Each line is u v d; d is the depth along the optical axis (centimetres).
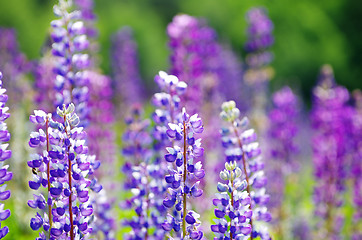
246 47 1582
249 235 496
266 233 540
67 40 741
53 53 737
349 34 4638
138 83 2253
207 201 764
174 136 478
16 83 1237
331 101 1144
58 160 469
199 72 1002
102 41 4591
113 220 684
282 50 4456
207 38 1290
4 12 4894
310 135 1798
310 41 4547
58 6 751
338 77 4444
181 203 483
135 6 6750
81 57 748
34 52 4650
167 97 606
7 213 443
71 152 455
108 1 6338
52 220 487
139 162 673
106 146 931
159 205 588
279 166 1191
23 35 4775
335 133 1066
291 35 4575
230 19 5222
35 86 879
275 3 4753
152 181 596
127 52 2109
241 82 2030
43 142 469
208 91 1170
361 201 1002
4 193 443
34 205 467
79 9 1252
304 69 4388
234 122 560
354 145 1070
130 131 699
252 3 4978
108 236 646
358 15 4622
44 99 867
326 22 4603
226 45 2067
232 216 471
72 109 462
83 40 750
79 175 455
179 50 1007
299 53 4412
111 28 5475
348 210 1189
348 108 1132
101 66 4222
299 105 1912
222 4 5284
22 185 845
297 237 1039
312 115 1130
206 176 865
